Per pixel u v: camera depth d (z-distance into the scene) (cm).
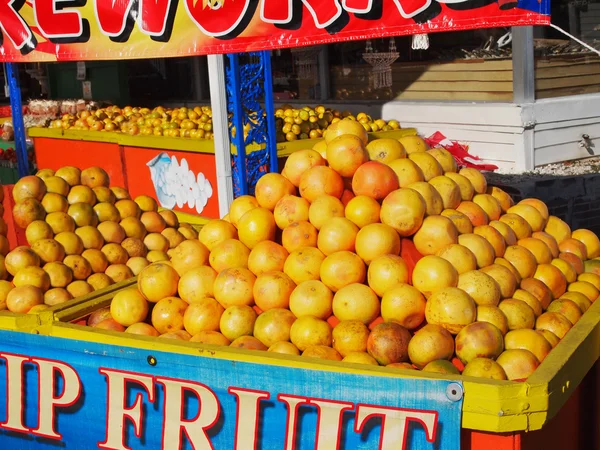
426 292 289
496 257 324
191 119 855
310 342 288
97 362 282
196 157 761
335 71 1097
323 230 314
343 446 245
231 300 315
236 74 641
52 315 319
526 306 293
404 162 336
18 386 303
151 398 273
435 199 326
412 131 827
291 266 313
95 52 445
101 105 1111
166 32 416
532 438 242
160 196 839
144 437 277
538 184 772
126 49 432
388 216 310
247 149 675
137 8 420
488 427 225
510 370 259
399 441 237
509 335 279
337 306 294
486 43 901
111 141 885
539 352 271
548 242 354
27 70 1325
